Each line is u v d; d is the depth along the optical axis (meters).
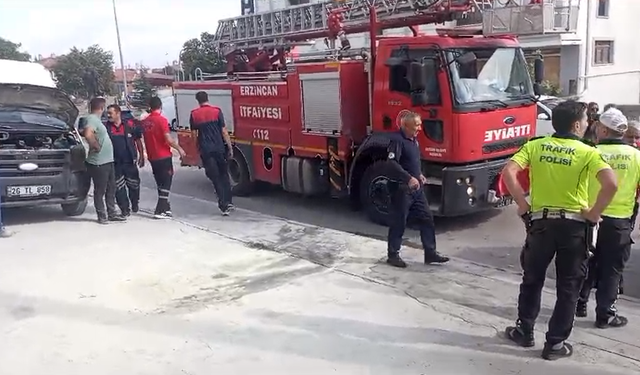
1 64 10.45
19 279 5.91
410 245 7.54
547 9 7.72
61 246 7.12
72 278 5.94
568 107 4.15
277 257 6.60
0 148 8.24
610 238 4.63
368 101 9.02
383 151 8.57
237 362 4.18
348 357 4.23
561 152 4.11
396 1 9.45
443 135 7.87
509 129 8.24
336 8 10.83
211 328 4.75
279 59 13.03
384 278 5.90
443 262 6.43
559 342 4.18
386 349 4.36
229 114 11.27
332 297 5.39
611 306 4.72
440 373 4.01
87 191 8.88
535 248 4.23
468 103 7.78
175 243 7.21
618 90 26.59
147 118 8.66
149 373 4.03
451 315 4.96
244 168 11.22
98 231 7.90
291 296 5.43
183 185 12.80
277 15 12.61
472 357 4.23
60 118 9.70
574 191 4.11
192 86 12.01
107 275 6.02
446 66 7.75
